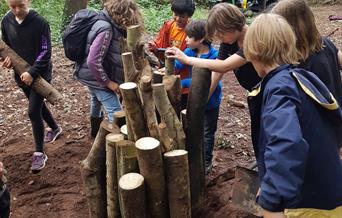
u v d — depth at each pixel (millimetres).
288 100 1975
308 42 2590
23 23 3902
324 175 2104
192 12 3814
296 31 2564
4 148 4723
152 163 2633
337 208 2158
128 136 2867
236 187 3264
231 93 6062
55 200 3906
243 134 4801
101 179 3145
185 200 2826
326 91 2158
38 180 4148
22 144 4777
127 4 3521
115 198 2986
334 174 2123
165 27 4004
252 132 2279
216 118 3744
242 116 5297
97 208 3201
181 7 3734
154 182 2697
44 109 4543
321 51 2674
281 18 2150
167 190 2811
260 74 2209
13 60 3896
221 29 2887
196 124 3139
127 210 2660
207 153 3807
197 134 3160
